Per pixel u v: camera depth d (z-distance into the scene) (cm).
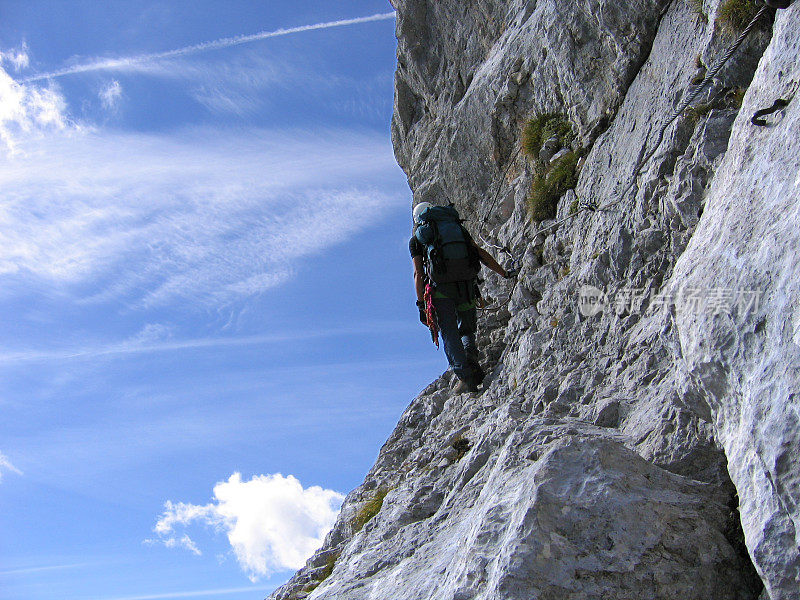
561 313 673
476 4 1058
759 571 317
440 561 480
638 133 675
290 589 740
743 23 587
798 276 330
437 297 689
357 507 800
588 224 699
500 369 758
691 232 546
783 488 311
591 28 796
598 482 377
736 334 352
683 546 356
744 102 448
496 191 940
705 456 409
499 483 452
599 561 351
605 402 503
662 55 696
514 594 344
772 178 381
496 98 931
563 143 829
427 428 840
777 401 321
